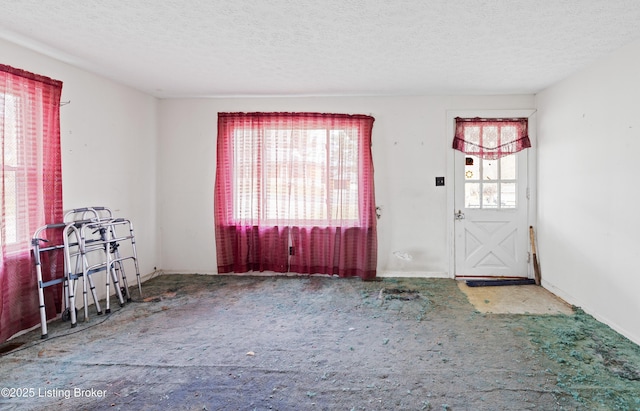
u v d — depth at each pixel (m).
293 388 1.94
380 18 2.18
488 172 4.05
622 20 2.17
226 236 4.23
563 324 2.79
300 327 2.78
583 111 3.06
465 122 4.02
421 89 3.79
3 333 2.44
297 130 4.09
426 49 2.67
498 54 2.76
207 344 2.48
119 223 3.35
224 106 4.22
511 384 1.96
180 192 4.31
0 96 2.39
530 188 3.95
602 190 2.81
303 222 4.14
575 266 3.20
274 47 2.66
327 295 3.54
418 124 4.08
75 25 2.29
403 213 4.13
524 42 2.52
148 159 4.13
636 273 2.45
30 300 2.63
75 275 2.82
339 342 2.51
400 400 1.83
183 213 4.32
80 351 2.36
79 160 3.15
